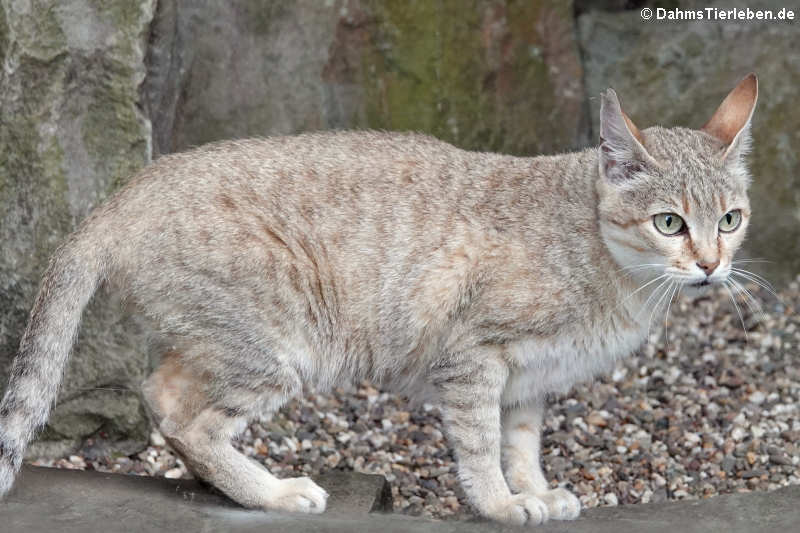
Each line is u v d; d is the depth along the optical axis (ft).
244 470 24.68
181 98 31.42
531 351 24.53
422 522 23.59
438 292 24.44
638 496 29.76
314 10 33.47
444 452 31.55
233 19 32.17
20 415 23.45
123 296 24.30
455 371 24.43
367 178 24.95
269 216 24.21
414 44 35.32
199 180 24.30
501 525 23.66
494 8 36.73
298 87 33.65
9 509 23.39
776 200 39.60
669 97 39.81
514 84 37.65
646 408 33.96
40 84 27.76
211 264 23.71
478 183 25.05
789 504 24.26
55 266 24.00
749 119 24.59
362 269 24.56
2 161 27.81
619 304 24.62
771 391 34.60
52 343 23.68
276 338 24.23
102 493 24.62
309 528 22.85
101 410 29.84
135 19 28.25
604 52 39.81
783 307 39.11
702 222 23.81
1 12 27.14
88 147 28.40
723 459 31.24
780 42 39.32
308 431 32.40
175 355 24.63
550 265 24.20
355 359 25.34
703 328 38.14
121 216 24.07
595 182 24.68
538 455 26.61
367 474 27.35
